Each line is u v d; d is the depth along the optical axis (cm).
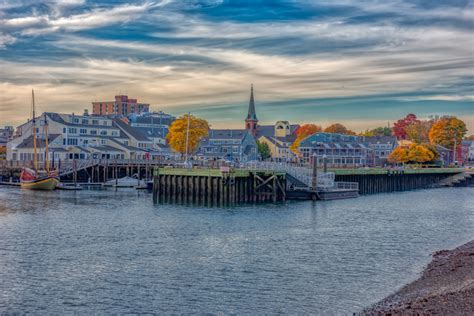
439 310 3350
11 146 17950
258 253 5272
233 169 9281
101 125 19388
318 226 6862
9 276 4428
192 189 9525
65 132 17538
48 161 14938
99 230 6462
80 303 3816
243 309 3712
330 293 4041
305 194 9944
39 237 6009
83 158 17362
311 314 3622
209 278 4403
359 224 7112
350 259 5075
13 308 3719
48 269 4647
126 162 14350
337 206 9069
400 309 3481
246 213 7956
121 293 4025
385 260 5050
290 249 5466
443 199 11219
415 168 15900
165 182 9794
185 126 17412
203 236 6094
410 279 4388
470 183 16412
